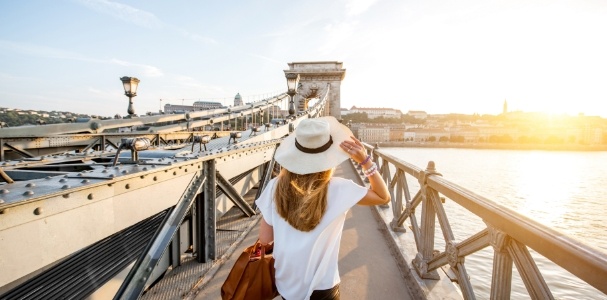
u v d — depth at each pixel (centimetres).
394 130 16888
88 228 165
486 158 9938
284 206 131
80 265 210
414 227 344
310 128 129
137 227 277
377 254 384
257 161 506
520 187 4534
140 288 216
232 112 1452
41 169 274
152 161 263
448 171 6391
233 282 149
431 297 262
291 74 1079
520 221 144
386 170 605
